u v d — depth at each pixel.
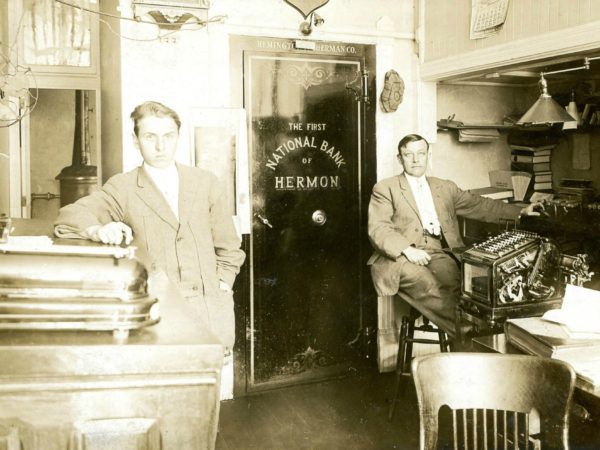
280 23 4.05
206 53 3.88
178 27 3.70
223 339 2.72
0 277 1.31
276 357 4.24
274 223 4.18
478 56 3.89
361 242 4.46
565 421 1.66
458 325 3.12
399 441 3.41
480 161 5.17
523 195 4.96
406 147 3.93
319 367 4.38
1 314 1.31
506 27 3.69
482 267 2.93
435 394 1.75
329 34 4.25
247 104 4.04
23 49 4.12
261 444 3.37
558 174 5.01
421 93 4.54
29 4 4.12
